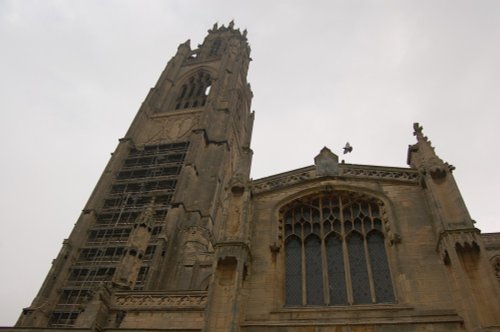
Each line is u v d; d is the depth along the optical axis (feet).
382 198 87.30
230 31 378.73
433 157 88.17
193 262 163.53
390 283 74.74
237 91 314.55
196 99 303.89
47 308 165.07
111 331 84.38
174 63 334.03
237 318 68.03
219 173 223.30
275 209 90.63
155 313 89.86
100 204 213.46
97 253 190.29
